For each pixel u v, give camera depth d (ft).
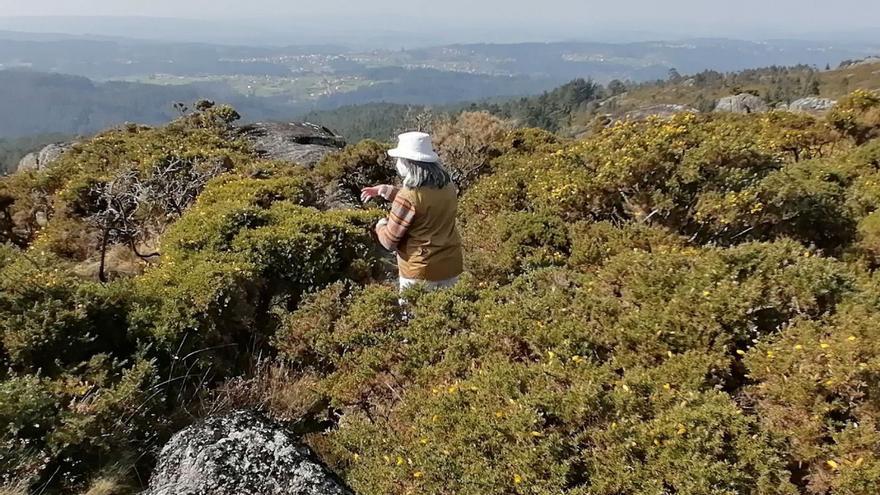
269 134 51.67
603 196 20.63
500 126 46.44
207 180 29.37
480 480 8.77
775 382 9.84
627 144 20.42
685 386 9.96
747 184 18.48
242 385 12.99
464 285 14.73
